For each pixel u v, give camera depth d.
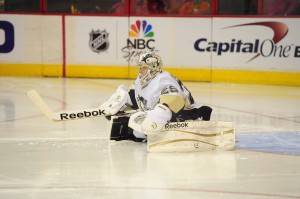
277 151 7.85
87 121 10.09
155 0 16.09
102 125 9.72
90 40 16.45
